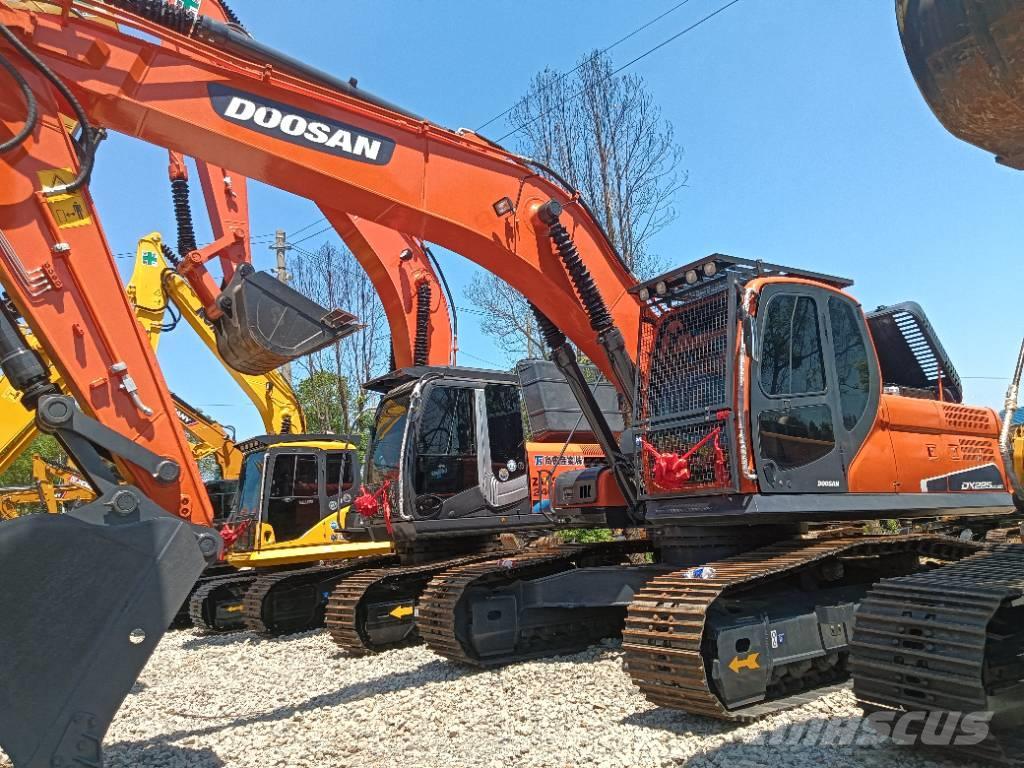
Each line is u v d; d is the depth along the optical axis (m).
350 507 11.45
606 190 15.64
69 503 16.59
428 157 6.33
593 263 7.02
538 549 8.57
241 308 5.38
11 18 4.79
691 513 5.80
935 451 6.51
